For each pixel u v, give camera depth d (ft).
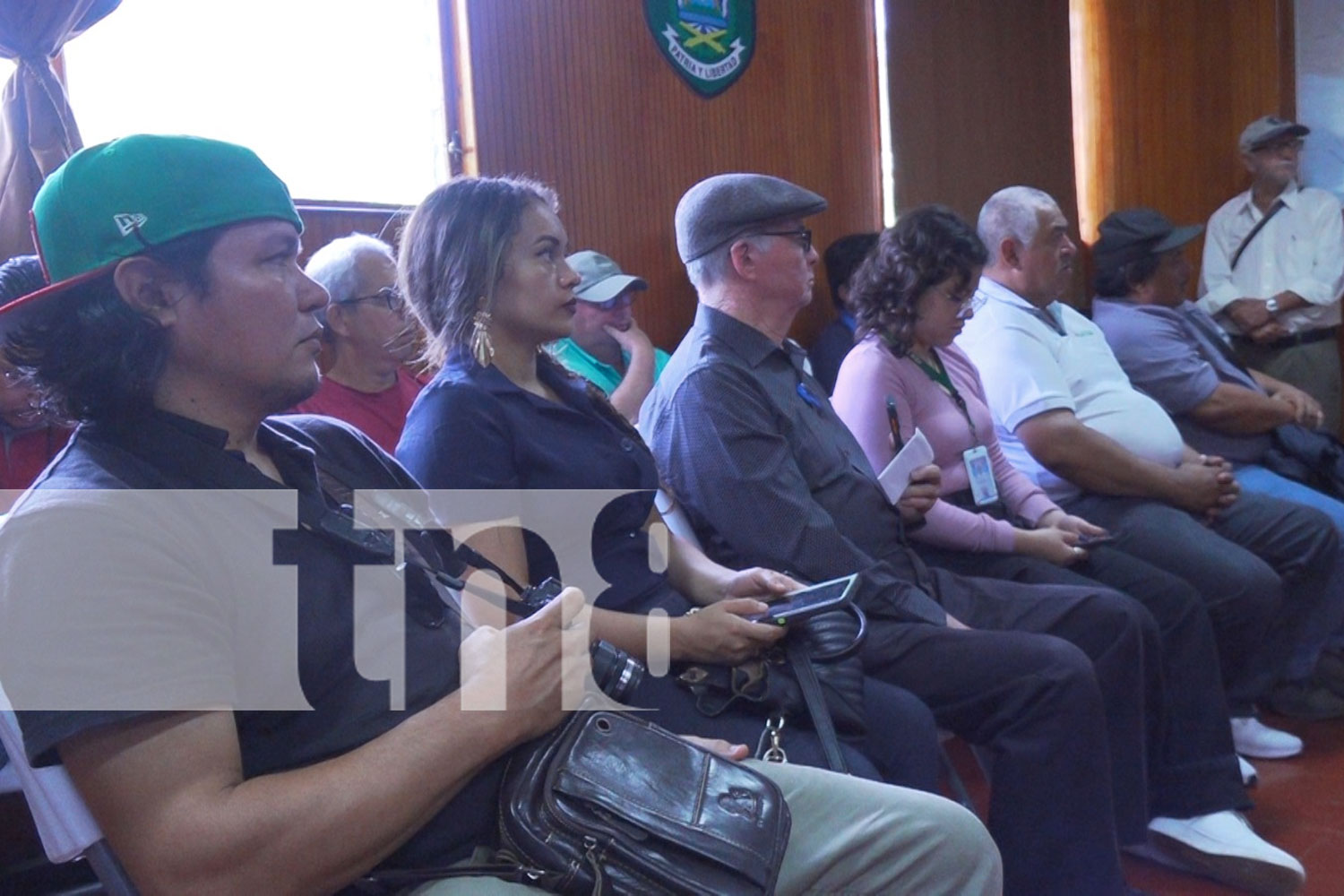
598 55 11.02
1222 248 16.14
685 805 4.09
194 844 3.39
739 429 6.72
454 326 5.90
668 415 6.94
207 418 4.03
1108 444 9.58
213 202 3.88
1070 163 16.26
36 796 3.73
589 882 3.89
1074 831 6.43
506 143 10.37
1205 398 11.34
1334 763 9.82
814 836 4.59
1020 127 15.40
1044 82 15.72
